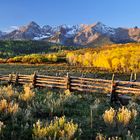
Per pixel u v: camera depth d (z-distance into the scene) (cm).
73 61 12706
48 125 696
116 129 760
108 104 1216
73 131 637
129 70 8988
